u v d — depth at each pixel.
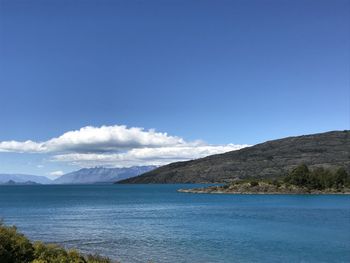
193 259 49.06
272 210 132.50
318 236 68.69
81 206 162.12
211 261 47.94
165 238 67.19
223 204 165.88
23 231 78.50
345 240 64.12
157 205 164.75
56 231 78.25
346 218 103.50
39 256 28.75
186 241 63.56
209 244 60.31
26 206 163.12
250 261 47.97
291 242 62.12
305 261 48.03
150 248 57.16
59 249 31.05
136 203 180.38
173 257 50.41
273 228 81.31
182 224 90.44
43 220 102.25
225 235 70.56
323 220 97.94
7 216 114.44
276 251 54.28
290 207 146.25
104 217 110.88
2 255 27.47
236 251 54.41
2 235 28.83
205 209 139.62
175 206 157.75
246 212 124.62
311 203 169.25
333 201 182.75
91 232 76.38
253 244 60.12
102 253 53.41
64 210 139.25
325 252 53.53
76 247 58.53
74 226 87.62
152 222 95.81
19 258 28.22
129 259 49.34
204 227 83.88
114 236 70.25
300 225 86.75
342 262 47.56
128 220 101.44
